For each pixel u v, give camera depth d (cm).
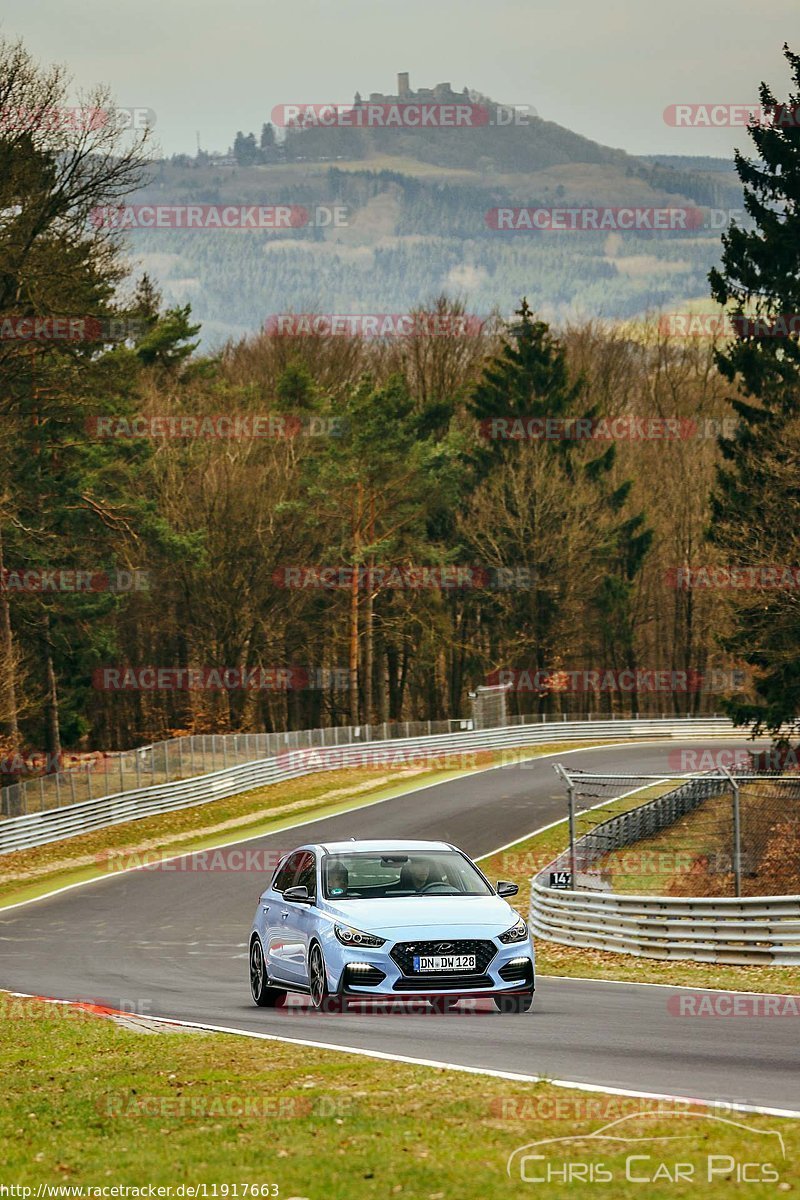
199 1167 2273
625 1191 2056
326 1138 2444
